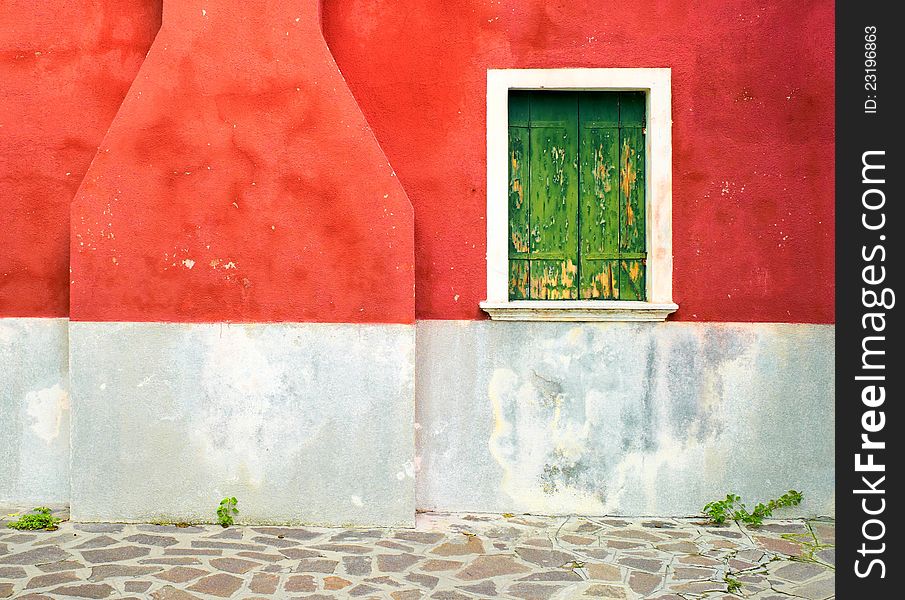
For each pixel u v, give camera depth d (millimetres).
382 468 5281
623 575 4508
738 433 5543
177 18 5250
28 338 5668
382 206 5246
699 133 5523
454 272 5578
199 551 4773
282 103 5238
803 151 5523
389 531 5195
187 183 5258
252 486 5293
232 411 5289
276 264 5273
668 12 5516
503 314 5496
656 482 5555
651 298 5543
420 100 5578
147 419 5285
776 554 4863
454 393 5574
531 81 5531
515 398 5559
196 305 5285
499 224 5547
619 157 5660
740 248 5539
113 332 5277
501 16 5543
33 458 5672
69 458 5582
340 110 5230
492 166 5539
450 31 5562
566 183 5660
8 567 4480
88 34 5637
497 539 5062
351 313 5270
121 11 5629
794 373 5527
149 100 5258
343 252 5262
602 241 5668
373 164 5238
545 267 5676
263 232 5266
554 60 5531
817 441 5520
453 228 5574
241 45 5238
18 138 5668
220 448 5289
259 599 4102
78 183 5664
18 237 5672
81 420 5285
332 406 5281
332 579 4379
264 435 5293
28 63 5648
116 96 5645
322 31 5527
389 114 5590
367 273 5262
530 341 5551
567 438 5559
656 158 5508
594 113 5664
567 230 5672
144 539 4977
